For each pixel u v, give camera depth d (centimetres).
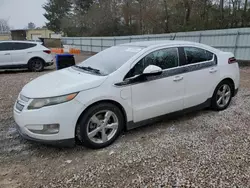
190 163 292
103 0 3550
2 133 391
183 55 404
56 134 305
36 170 287
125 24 3366
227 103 480
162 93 378
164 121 426
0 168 293
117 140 357
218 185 251
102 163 298
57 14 4847
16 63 1102
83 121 317
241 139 352
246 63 1214
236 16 1802
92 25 3638
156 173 274
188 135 369
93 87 321
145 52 370
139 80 353
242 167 281
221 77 452
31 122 305
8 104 556
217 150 321
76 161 305
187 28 2009
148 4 2800
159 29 2589
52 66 1355
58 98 304
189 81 406
